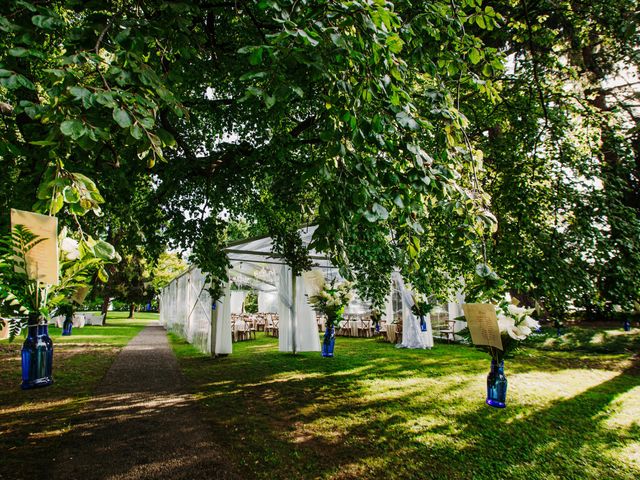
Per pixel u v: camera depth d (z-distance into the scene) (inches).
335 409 202.4
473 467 134.6
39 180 82.1
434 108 89.2
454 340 516.7
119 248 297.9
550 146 211.5
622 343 416.5
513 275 188.2
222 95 252.4
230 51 167.5
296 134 188.5
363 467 134.0
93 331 724.7
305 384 260.7
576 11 234.4
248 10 99.9
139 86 61.7
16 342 481.7
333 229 66.9
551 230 199.2
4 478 120.4
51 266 50.3
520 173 205.2
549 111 213.2
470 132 229.5
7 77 52.6
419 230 80.8
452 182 83.7
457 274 237.0
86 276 59.5
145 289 1048.8
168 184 215.6
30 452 142.4
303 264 296.7
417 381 267.9
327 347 386.0
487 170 211.6
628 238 187.6
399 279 488.1
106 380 272.8
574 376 278.8
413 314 468.1
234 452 145.2
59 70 52.3
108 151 89.1
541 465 136.3
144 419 183.6
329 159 68.8
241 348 477.4
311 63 59.7
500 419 185.3
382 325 601.0
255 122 233.1
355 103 67.7
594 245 193.8
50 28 57.6
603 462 138.7
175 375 292.7
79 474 124.4
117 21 62.7
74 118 52.1
